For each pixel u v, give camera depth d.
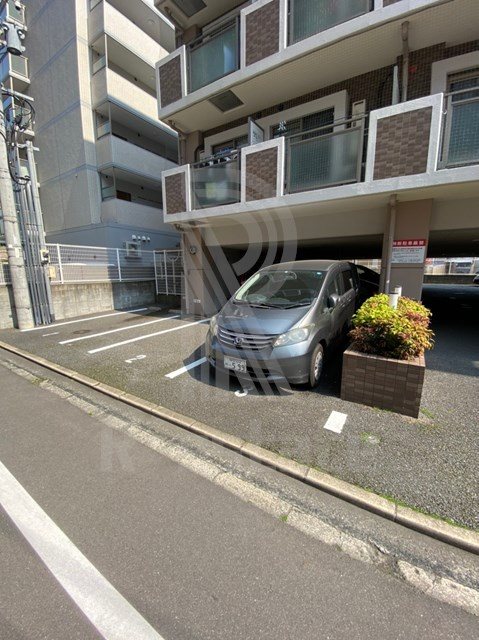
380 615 1.39
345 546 1.75
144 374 4.23
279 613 1.41
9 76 13.03
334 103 6.00
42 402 3.58
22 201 6.99
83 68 11.79
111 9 11.43
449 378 3.91
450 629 1.33
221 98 6.50
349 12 4.66
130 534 1.83
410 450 2.50
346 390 3.33
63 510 2.02
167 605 1.45
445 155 4.11
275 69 5.47
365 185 4.57
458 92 3.96
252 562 1.66
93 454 2.61
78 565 1.65
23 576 1.60
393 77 4.93
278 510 2.01
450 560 1.67
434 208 4.99
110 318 8.23
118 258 10.11
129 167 12.66
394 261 5.11
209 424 2.96
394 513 1.92
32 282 7.29
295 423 2.94
